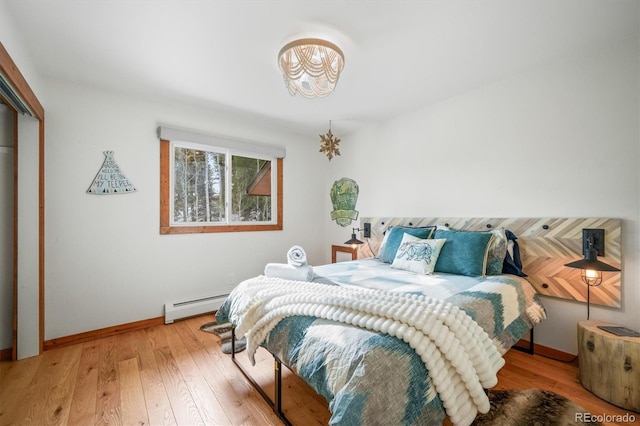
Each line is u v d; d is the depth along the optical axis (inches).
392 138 128.8
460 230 99.7
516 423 54.9
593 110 76.2
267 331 57.4
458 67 84.6
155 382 69.7
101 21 63.8
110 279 99.0
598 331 64.1
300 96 104.5
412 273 84.1
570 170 79.9
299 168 153.3
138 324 104.0
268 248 140.6
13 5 58.4
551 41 71.7
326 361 42.3
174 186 115.1
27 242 82.6
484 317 56.2
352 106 114.6
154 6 59.2
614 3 58.6
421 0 57.6
